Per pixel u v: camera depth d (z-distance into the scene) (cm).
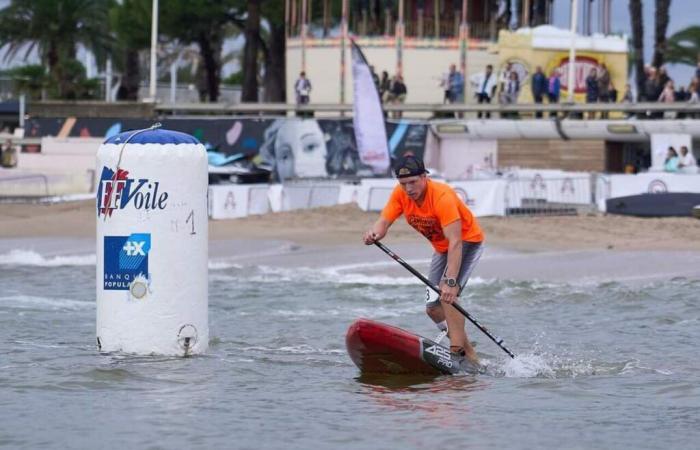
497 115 7994
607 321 3050
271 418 1880
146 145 2294
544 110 7538
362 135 6675
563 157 7544
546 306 3353
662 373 2314
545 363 2417
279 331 2856
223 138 7869
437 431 1797
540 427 1831
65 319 3027
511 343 2697
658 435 1786
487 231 5241
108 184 2311
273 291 3719
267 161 7775
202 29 10788
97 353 2405
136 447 1692
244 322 3022
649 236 5056
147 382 2142
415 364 2252
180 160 2311
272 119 7769
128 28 10969
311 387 2139
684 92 7575
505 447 1708
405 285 3847
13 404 1966
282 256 4666
